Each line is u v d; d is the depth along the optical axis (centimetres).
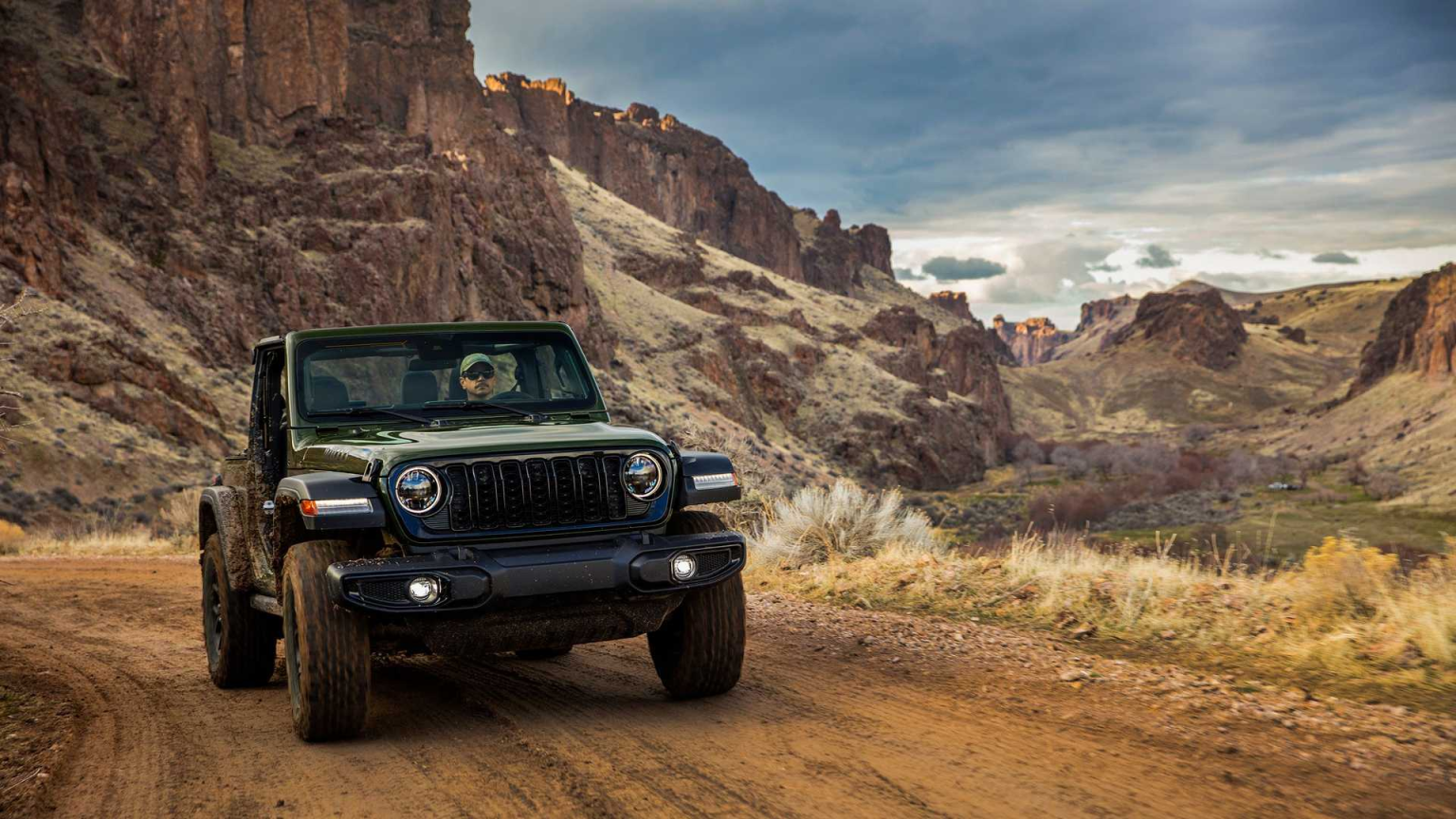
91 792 445
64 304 5772
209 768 477
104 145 8094
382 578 477
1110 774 421
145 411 5159
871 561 1105
